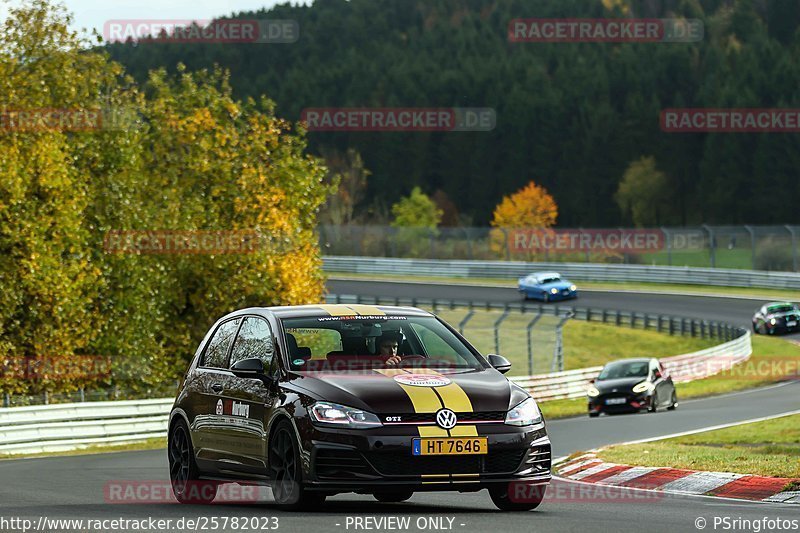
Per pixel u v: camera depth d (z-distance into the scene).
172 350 143.88
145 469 63.25
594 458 59.78
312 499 33.56
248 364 35.97
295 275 148.38
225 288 143.00
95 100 133.62
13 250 118.88
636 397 112.12
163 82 157.12
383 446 32.28
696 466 51.75
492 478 33.03
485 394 34.00
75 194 122.88
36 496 44.22
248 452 36.28
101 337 129.75
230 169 152.38
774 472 47.00
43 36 130.12
